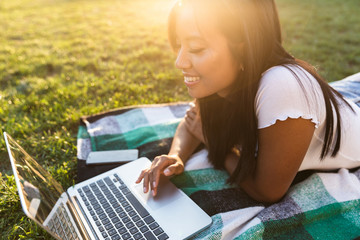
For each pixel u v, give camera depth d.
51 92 3.26
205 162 2.01
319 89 1.36
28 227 1.73
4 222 1.79
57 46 4.70
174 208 1.52
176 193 1.61
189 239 1.43
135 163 1.88
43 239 1.69
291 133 1.30
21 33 5.42
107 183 1.73
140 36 5.12
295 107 1.27
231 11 1.21
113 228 1.44
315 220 1.56
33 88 3.41
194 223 1.45
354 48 4.52
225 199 1.70
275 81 1.29
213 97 1.72
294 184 1.77
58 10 6.99
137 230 1.42
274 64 1.37
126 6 7.27
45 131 2.67
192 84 1.43
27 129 2.62
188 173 1.93
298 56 4.14
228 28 1.24
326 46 4.60
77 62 4.09
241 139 1.55
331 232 1.50
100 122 2.59
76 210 1.54
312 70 1.39
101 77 3.67
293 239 1.47
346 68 3.94
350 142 1.63
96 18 6.28
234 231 1.51
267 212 1.54
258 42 1.27
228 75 1.37
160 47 4.61
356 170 1.88
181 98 3.21
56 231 1.17
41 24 5.96
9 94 3.26
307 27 5.41
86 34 5.28
